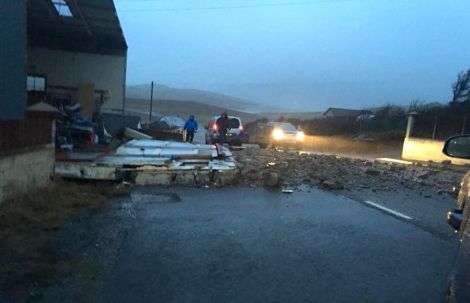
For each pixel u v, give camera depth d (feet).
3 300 12.57
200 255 17.29
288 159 47.98
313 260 17.31
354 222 23.57
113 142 48.01
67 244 17.43
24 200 22.25
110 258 16.31
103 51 70.79
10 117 21.13
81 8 54.60
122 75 71.67
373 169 43.60
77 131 41.27
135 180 30.89
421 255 18.44
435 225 23.58
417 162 72.38
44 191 24.38
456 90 111.75
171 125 103.65
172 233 19.99
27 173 23.26
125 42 70.95
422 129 88.38
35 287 13.50
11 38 21.21
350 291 14.46
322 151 135.13
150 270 15.44
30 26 64.03
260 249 18.35
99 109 69.56
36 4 53.78
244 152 55.31
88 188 27.99
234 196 28.86
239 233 20.53
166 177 31.45
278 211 25.31
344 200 29.48
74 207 23.31
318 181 35.53
